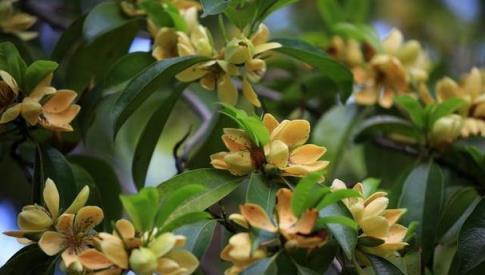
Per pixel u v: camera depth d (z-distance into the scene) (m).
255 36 0.89
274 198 0.80
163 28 0.95
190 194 0.77
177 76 0.89
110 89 0.95
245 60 0.88
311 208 0.78
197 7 1.00
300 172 0.81
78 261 0.78
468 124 1.01
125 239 0.77
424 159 1.00
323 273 0.80
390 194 0.97
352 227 0.79
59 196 0.88
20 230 0.81
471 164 1.00
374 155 1.12
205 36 0.90
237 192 1.08
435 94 1.13
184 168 0.97
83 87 1.00
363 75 1.08
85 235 0.82
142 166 0.94
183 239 0.77
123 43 1.00
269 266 0.79
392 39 1.10
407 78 1.07
